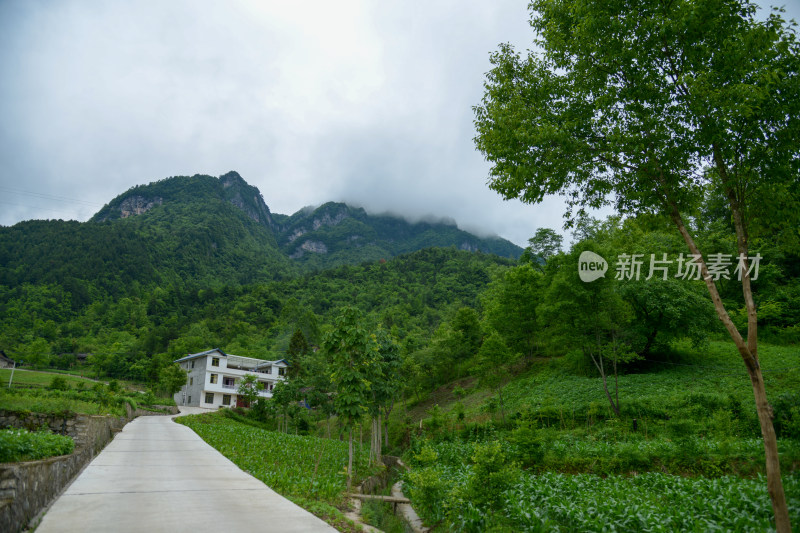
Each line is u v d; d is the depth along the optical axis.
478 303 107.69
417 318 110.31
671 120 8.80
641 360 32.81
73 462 10.72
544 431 22.27
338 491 12.47
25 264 141.12
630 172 9.34
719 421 18.66
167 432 25.94
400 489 20.41
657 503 10.80
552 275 40.09
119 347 93.62
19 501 6.58
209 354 64.19
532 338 42.00
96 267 145.88
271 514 8.12
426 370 46.50
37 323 104.94
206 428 29.16
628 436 20.39
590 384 30.59
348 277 170.50
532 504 10.86
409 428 36.97
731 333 7.66
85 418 14.04
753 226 9.29
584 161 9.45
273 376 69.06
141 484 10.40
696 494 11.09
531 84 9.97
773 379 25.48
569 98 9.70
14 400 16.69
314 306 136.62
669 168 8.85
